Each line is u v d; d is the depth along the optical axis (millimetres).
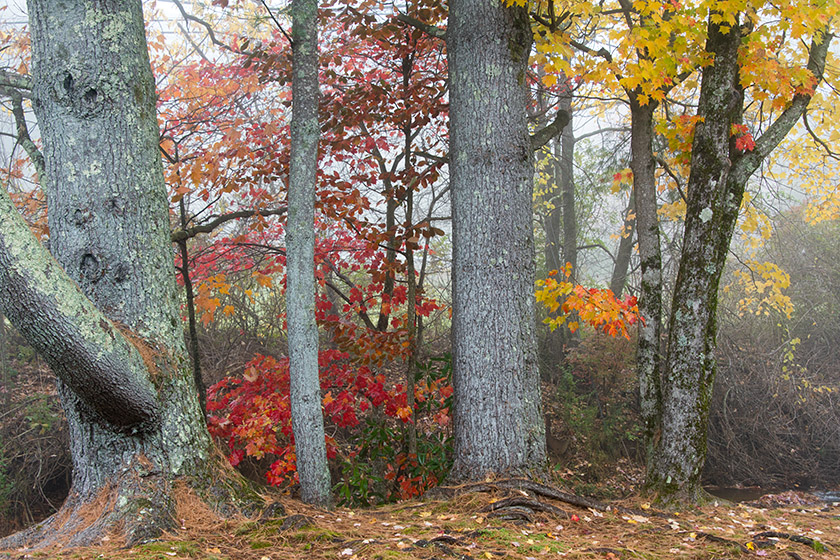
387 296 7133
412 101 7035
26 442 7824
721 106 5535
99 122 3873
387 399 6602
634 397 11719
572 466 10352
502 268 4953
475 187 5039
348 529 3914
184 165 6438
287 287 4660
